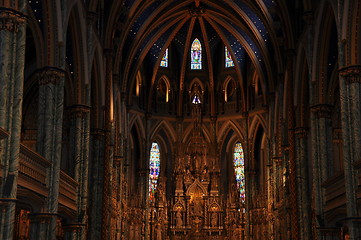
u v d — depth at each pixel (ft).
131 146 148.25
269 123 135.03
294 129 101.19
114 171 120.88
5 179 50.08
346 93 67.62
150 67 150.00
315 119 85.71
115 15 105.81
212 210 147.33
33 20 68.03
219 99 155.74
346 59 68.08
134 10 118.01
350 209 65.05
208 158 152.87
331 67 85.10
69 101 85.56
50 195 66.39
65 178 75.61
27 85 103.40
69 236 81.41
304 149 99.45
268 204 132.98
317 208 83.56
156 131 152.05
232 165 154.40
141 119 147.74
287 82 104.47
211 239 145.59
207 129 155.33
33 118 107.34
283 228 117.29
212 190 148.97
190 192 149.07
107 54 103.91
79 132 84.43
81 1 81.56
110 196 108.99
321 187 83.61
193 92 157.69
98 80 100.68
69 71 85.56
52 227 65.57
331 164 84.12
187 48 152.66
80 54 84.58
